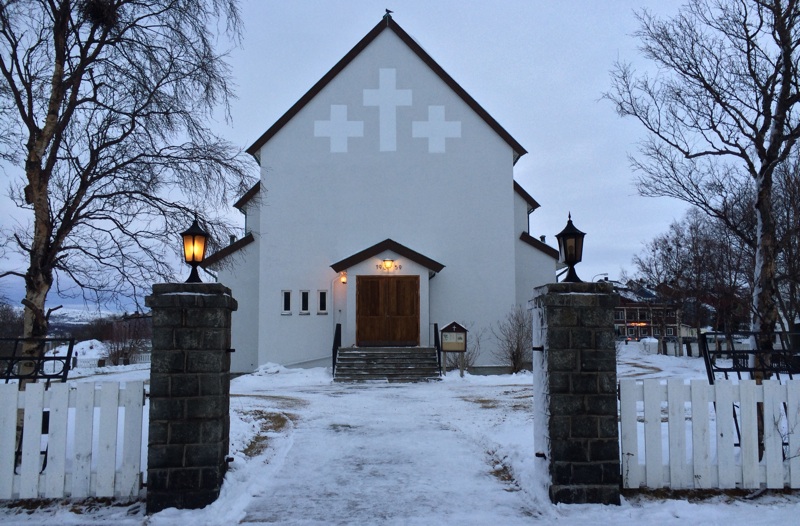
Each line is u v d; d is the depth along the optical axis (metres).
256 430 10.68
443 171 26.02
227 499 6.54
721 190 12.67
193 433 6.48
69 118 9.17
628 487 6.63
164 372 6.54
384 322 24.34
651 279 46.19
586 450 6.52
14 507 6.39
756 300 8.73
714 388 6.73
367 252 24.33
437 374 21.88
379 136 26.06
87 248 9.62
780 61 8.66
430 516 6.32
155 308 6.59
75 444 6.54
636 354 36.84
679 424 6.72
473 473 7.95
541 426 7.03
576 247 7.14
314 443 9.69
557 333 6.68
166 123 9.91
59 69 8.98
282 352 25.19
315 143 25.97
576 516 6.18
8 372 6.75
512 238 25.86
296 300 25.38
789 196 12.48
